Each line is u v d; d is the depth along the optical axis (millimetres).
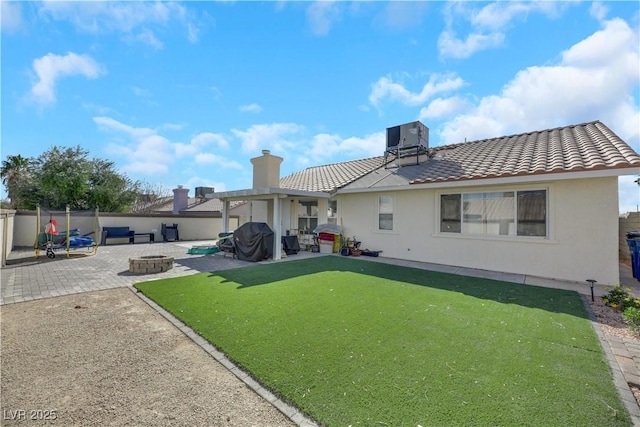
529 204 8164
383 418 2420
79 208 20516
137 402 2678
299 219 14391
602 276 7082
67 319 4762
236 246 10922
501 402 2623
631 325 4184
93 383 2973
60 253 12367
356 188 11594
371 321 4566
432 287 6691
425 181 9602
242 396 2762
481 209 9023
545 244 7844
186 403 2662
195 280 7297
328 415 2463
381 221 11641
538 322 4598
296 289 6441
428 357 3441
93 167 21562
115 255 11883
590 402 2637
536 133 11062
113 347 3771
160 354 3586
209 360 3439
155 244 16453
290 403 2641
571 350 3648
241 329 4254
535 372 3125
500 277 7805
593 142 8367
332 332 4145
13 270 8734
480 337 4012
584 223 7320
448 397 2689
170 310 5070
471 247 9156
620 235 9930
